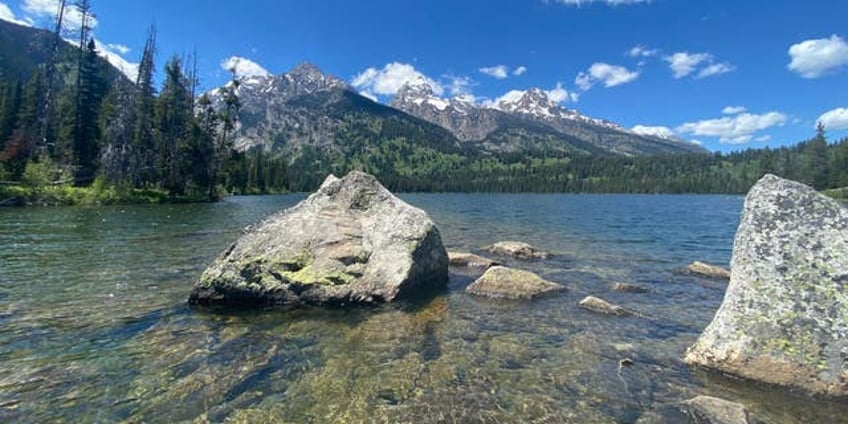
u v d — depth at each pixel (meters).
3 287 13.83
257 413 6.88
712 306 13.50
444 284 15.83
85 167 66.69
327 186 16.56
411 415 6.93
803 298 8.30
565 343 10.19
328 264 13.38
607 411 7.14
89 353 8.97
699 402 7.10
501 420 6.85
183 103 77.19
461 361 9.06
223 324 10.99
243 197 102.25
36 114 68.81
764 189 9.81
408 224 14.94
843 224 8.72
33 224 30.48
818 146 120.12
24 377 7.86
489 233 33.25
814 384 7.62
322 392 7.60
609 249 25.69
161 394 7.38
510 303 13.48
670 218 53.94
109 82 85.75
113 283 14.60
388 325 11.23
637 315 12.46
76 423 6.50
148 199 60.38
